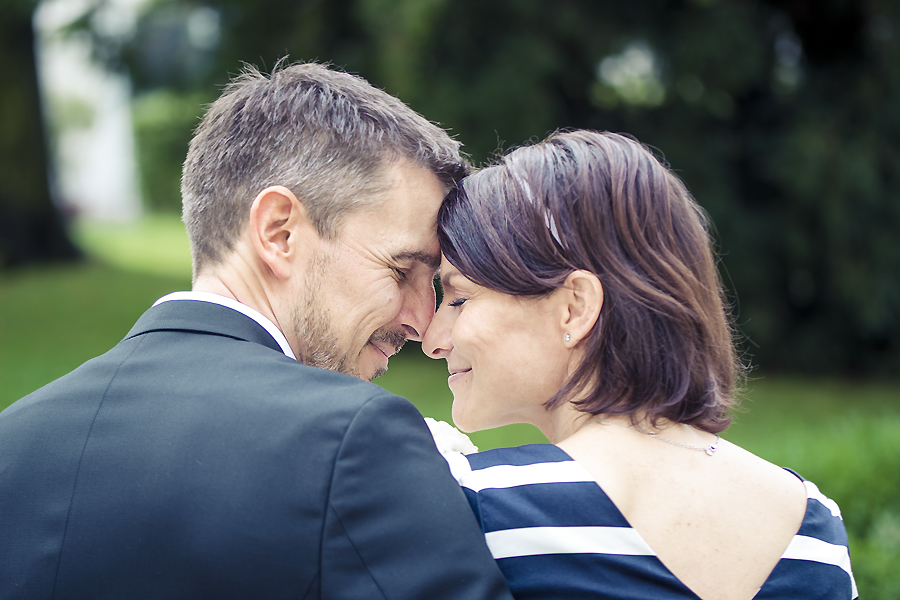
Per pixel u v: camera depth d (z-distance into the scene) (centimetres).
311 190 123
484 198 123
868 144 827
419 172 130
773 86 869
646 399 111
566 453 109
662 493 104
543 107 721
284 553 92
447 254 125
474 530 98
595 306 113
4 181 1299
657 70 821
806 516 108
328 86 128
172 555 93
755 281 846
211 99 902
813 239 851
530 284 117
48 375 716
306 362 130
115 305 1084
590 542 100
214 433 98
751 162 873
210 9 916
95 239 1912
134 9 999
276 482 94
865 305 841
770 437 574
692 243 119
